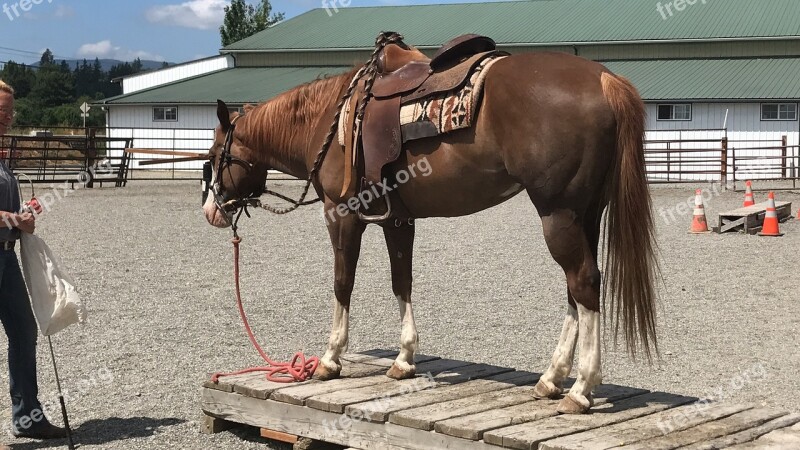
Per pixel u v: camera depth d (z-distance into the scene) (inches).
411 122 181.6
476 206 181.9
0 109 189.0
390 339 303.4
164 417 220.7
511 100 166.1
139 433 207.9
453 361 227.0
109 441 202.1
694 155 1205.7
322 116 210.5
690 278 425.1
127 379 255.1
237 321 334.3
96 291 398.3
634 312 161.3
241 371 218.1
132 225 669.9
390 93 187.8
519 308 357.1
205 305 366.6
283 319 338.3
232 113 236.7
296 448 193.6
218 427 210.4
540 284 413.7
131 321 335.0
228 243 573.0
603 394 189.2
